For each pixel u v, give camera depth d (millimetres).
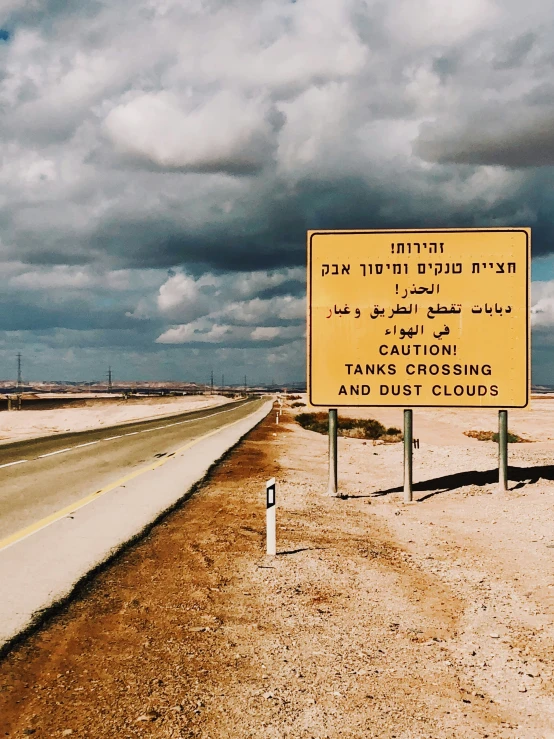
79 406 111000
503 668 5508
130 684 4887
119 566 8211
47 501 12695
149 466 18750
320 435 36188
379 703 4762
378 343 15000
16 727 4207
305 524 11375
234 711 4527
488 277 14789
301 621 6473
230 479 16531
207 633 6020
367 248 15039
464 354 14836
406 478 14688
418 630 6406
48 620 6211
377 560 9148
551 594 7645
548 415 62375
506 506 13555
